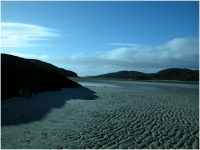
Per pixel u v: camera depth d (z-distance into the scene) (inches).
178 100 539.5
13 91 399.2
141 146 186.4
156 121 287.1
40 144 173.6
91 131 225.3
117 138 206.4
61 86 759.1
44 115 285.4
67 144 179.5
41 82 616.4
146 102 479.2
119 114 327.3
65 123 252.5
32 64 740.7
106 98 534.0
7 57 621.6
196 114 346.0
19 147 162.2
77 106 382.9
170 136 219.9
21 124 228.2
